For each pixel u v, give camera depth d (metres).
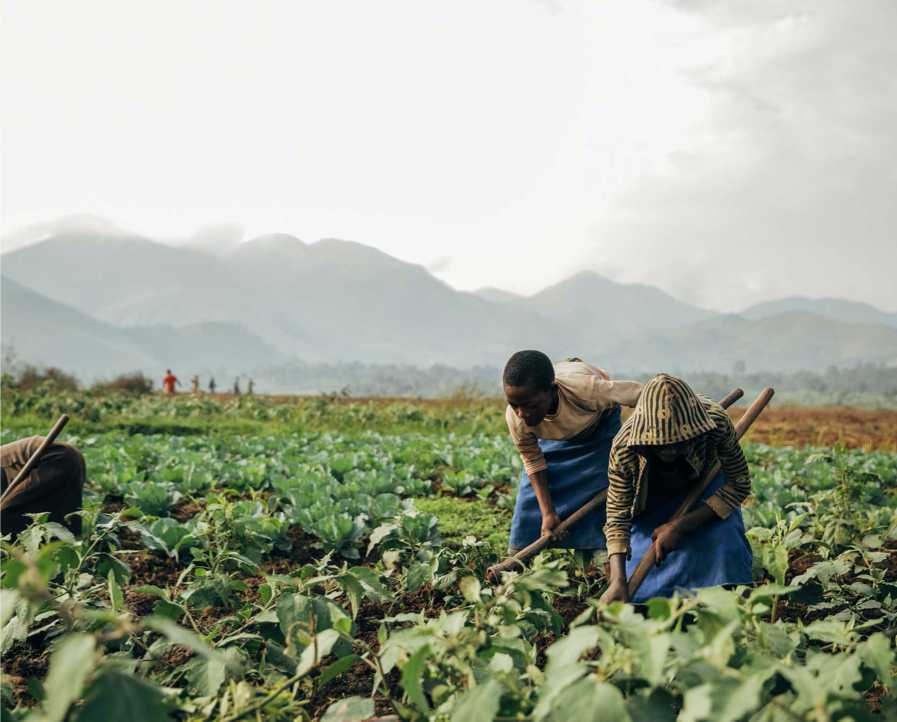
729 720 1.67
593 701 1.81
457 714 1.99
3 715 2.55
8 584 1.96
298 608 3.03
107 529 4.32
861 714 1.99
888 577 5.48
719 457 3.67
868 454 13.07
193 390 30.36
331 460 9.61
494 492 8.98
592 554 4.48
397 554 4.50
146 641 3.69
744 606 2.43
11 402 16.58
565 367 4.53
